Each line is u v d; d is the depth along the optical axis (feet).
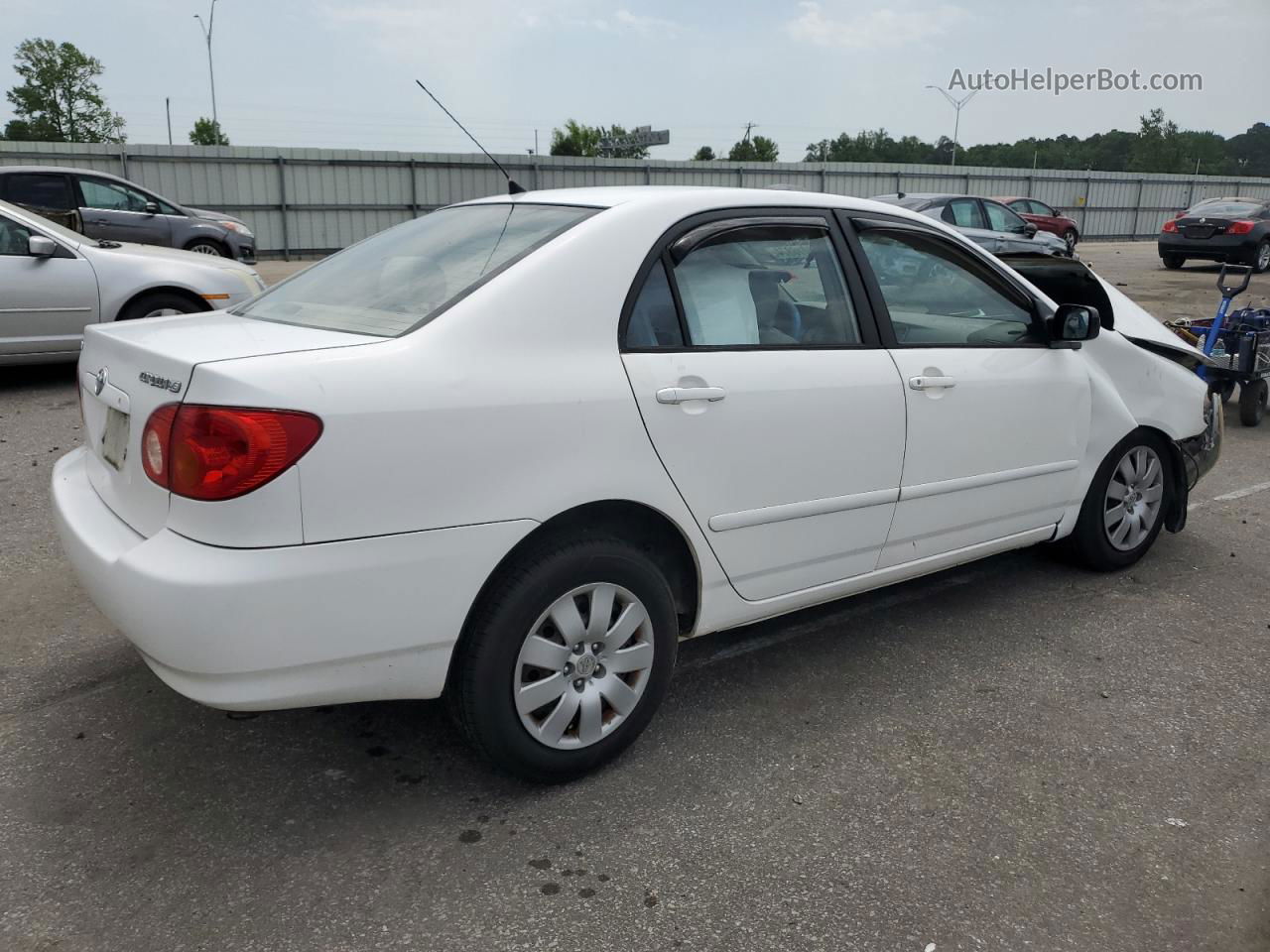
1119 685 11.79
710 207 10.23
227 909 7.79
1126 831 9.02
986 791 9.59
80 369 10.29
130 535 8.45
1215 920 7.93
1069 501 13.96
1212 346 25.62
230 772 9.67
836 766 9.97
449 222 11.09
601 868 8.38
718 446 9.72
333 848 8.56
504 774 9.26
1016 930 7.75
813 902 8.00
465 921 7.72
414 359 8.16
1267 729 10.86
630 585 9.36
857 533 11.20
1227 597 14.52
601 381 8.97
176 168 85.97
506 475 8.42
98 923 7.59
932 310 12.08
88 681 11.31
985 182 125.59
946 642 12.89
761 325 10.36
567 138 193.16
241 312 10.61
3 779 9.41
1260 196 149.38
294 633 7.70
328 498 7.68
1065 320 12.89
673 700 11.27
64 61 198.08
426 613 8.20
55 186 43.50
